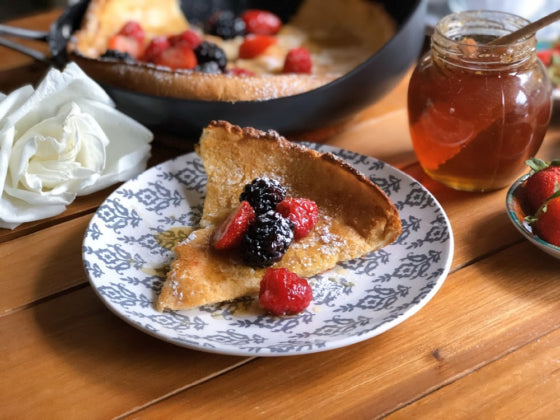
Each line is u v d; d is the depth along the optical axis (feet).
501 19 1.62
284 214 1.42
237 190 1.55
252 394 1.23
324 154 1.52
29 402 1.21
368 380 1.25
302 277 1.42
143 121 1.75
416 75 1.65
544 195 1.47
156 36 2.29
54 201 1.60
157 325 1.26
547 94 1.59
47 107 1.66
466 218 1.60
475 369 1.26
